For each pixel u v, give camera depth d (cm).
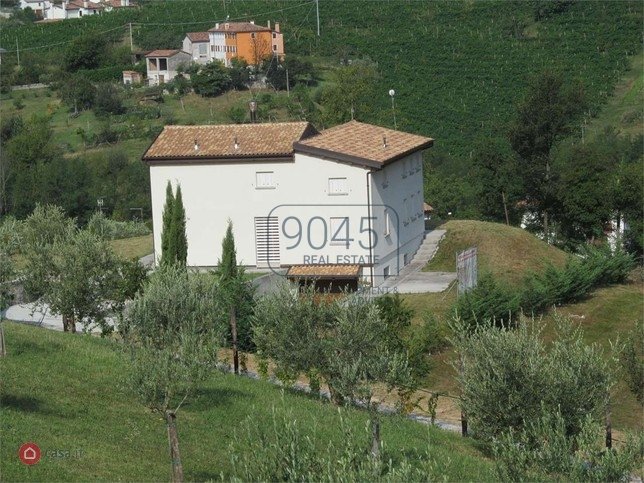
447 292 4872
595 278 5294
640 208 7419
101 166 9769
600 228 7612
